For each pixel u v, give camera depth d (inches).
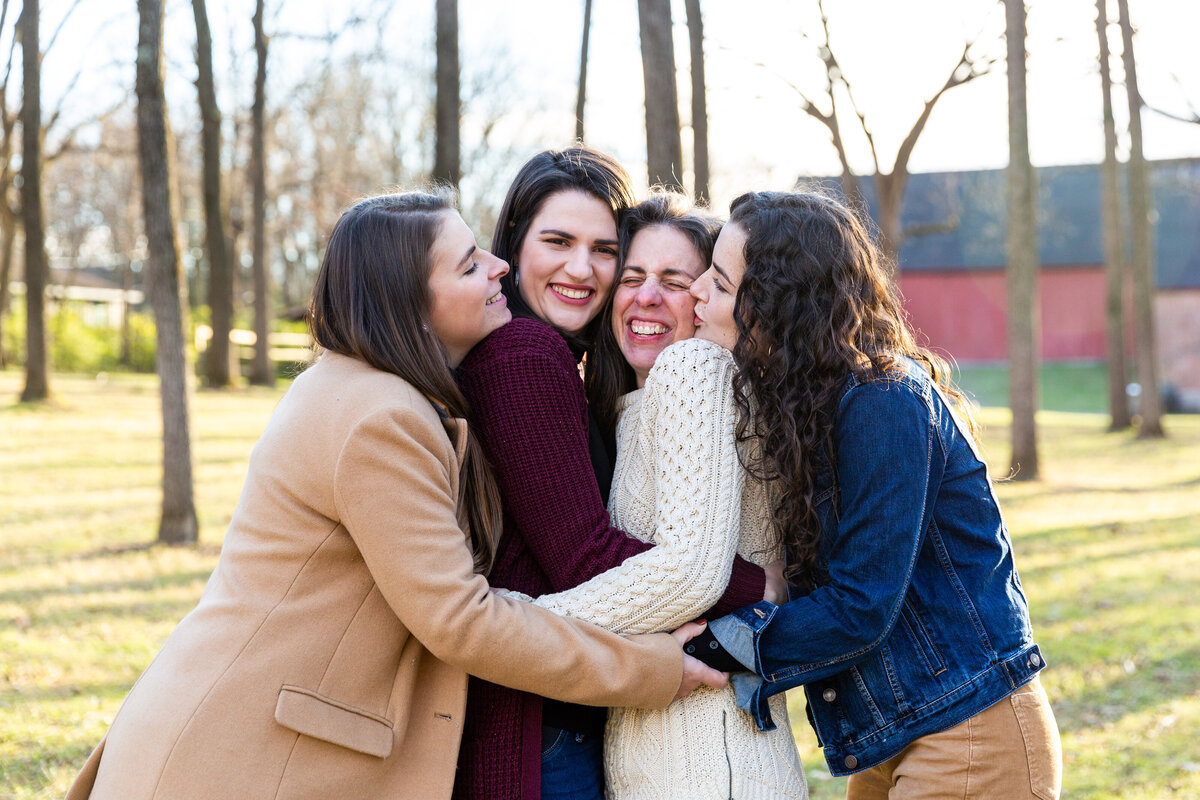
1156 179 1202.0
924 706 74.5
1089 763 154.7
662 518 75.6
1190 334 1314.0
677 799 75.3
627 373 96.7
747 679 76.9
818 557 76.9
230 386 851.4
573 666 70.7
